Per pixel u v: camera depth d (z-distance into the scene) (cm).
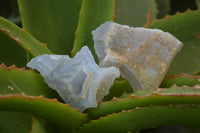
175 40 44
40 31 49
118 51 44
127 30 44
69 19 51
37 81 43
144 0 57
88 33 48
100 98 42
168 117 40
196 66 51
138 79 44
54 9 50
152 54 44
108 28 44
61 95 43
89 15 47
